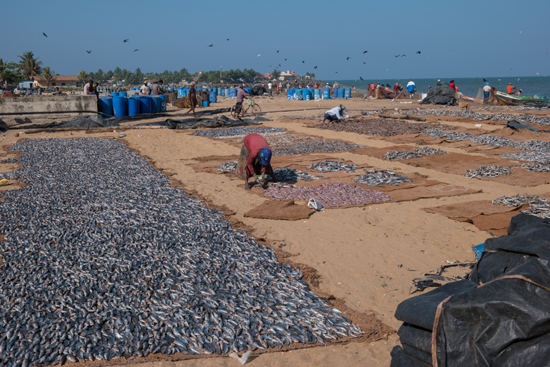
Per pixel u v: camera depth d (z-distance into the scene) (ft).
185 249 22.21
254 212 29.45
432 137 62.90
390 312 17.52
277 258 22.29
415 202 32.24
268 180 38.34
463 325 11.25
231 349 14.65
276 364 14.06
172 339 15.01
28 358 13.80
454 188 35.65
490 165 42.42
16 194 32.83
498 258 14.75
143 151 54.90
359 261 22.29
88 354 14.12
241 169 35.99
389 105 128.67
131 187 35.45
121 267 19.98
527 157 47.11
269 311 16.66
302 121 85.40
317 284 19.81
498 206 29.94
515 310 10.50
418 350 12.43
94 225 25.90
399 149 54.49
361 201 32.09
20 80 422.82
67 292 17.67
